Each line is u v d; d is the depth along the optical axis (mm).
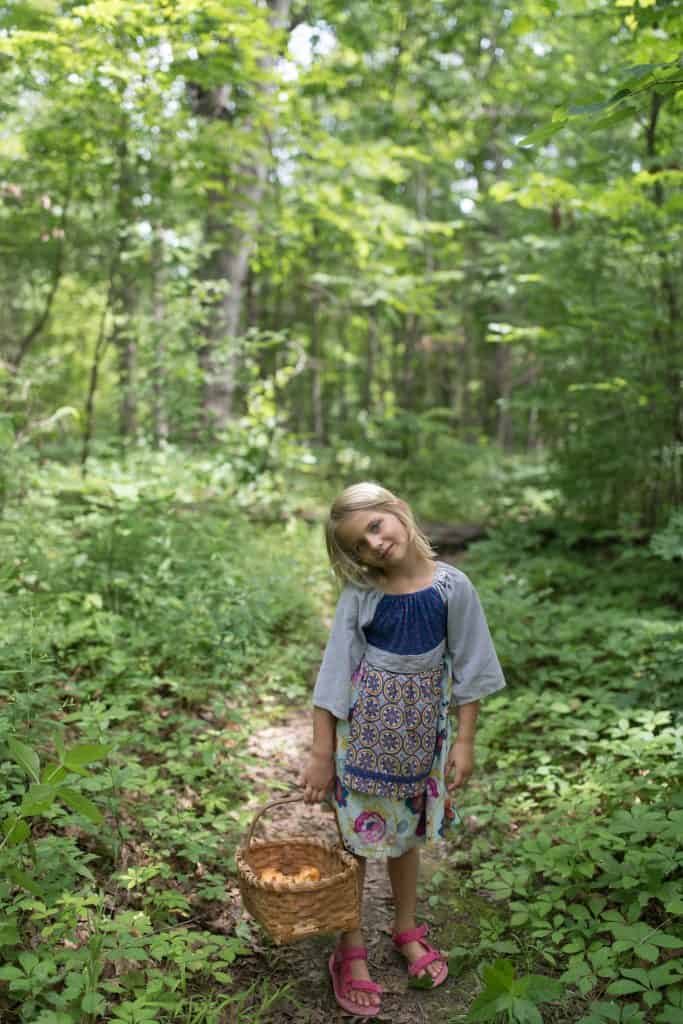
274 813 3420
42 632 3850
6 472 5449
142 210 7613
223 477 7664
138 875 2637
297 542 7488
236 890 2859
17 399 6309
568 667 4871
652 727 3697
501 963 2025
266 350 16062
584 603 6164
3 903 2340
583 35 7980
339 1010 2385
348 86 11875
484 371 21844
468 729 2508
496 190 6719
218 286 7988
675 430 7012
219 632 4176
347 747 2467
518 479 10344
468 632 2504
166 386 7793
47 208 7871
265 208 8617
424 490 11469
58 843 2596
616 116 3020
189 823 3121
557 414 8164
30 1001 2088
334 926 2266
